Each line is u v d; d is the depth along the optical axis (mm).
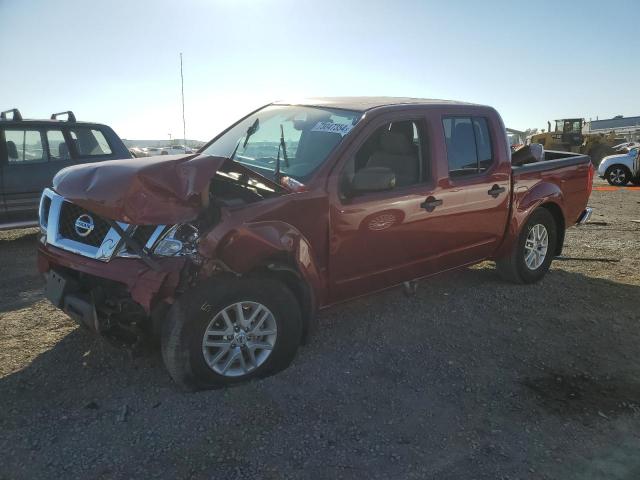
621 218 10656
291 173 3904
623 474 2771
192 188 3092
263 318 3465
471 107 4988
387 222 4129
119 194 3014
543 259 5891
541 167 5664
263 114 4883
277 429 3016
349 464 2752
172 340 3145
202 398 3283
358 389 3486
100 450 2791
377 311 4859
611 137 28219
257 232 3299
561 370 3883
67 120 8141
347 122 4117
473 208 4855
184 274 3078
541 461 2852
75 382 3449
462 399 3430
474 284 5770
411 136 4473
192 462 2723
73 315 3400
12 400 3221
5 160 7504
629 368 3953
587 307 5160
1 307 4805
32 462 2684
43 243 3770
